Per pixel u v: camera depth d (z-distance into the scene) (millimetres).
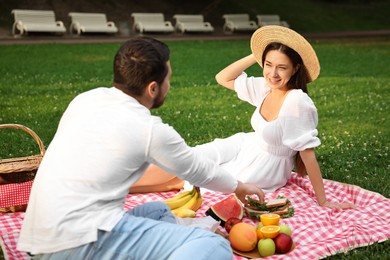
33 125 9133
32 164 5746
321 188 5598
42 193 3609
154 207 4297
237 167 5922
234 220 4949
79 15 24719
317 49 21969
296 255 4586
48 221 3541
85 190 3604
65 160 3648
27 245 3635
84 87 12906
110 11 28828
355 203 5902
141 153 3691
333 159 7426
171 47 21297
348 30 30438
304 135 5516
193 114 10250
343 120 9945
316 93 12688
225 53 20078
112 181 3656
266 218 4836
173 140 3764
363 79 14914
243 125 9438
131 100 3822
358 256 4609
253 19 30594
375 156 7621
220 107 10906
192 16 27375
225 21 28812
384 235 4934
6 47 19438
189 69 16188
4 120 9469
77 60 17281
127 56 3811
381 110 10867
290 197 5809
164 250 3645
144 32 26344
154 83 3848
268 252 4574
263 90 5965
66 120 3840
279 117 5641
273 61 5480
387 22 33156
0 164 5711
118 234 3609
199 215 5414
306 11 32750
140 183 5844
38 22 23703
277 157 5859
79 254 3553
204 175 4027
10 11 26391
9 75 14188
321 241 4867
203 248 3643
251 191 4477
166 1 31000
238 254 4629
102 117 3711
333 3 35094
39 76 14195
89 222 3551
